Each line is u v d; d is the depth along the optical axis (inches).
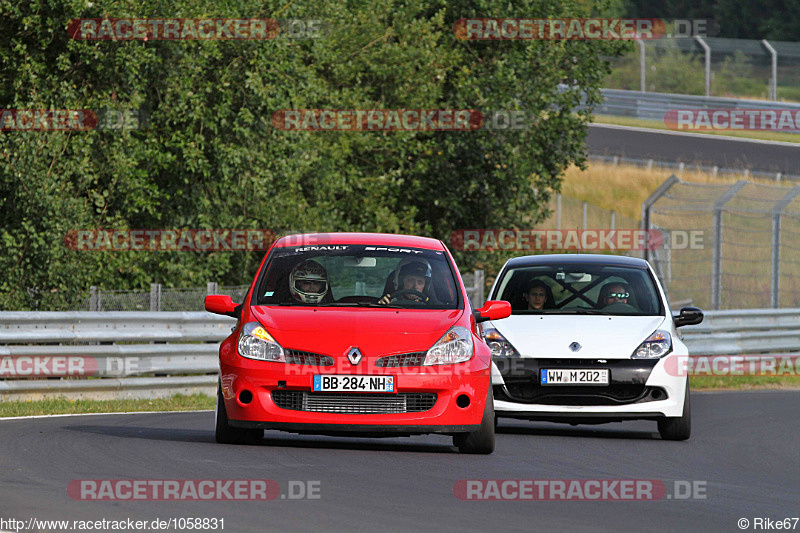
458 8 4156.0
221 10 3016.7
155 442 1268.5
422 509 888.3
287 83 3169.3
